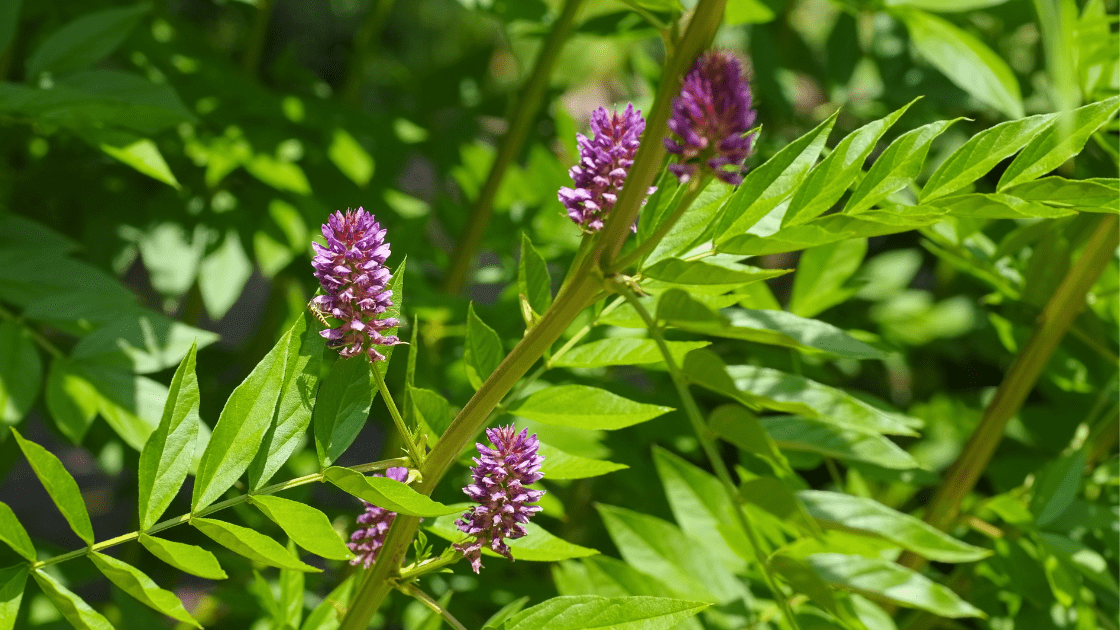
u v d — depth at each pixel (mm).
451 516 800
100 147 946
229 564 958
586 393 760
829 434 790
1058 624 913
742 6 927
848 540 756
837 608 725
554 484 1234
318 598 994
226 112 1247
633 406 754
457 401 986
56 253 958
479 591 1014
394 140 1349
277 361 735
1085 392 1026
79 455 2980
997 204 720
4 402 904
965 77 892
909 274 1398
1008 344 999
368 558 770
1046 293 925
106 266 1366
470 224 1248
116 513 2578
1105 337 938
